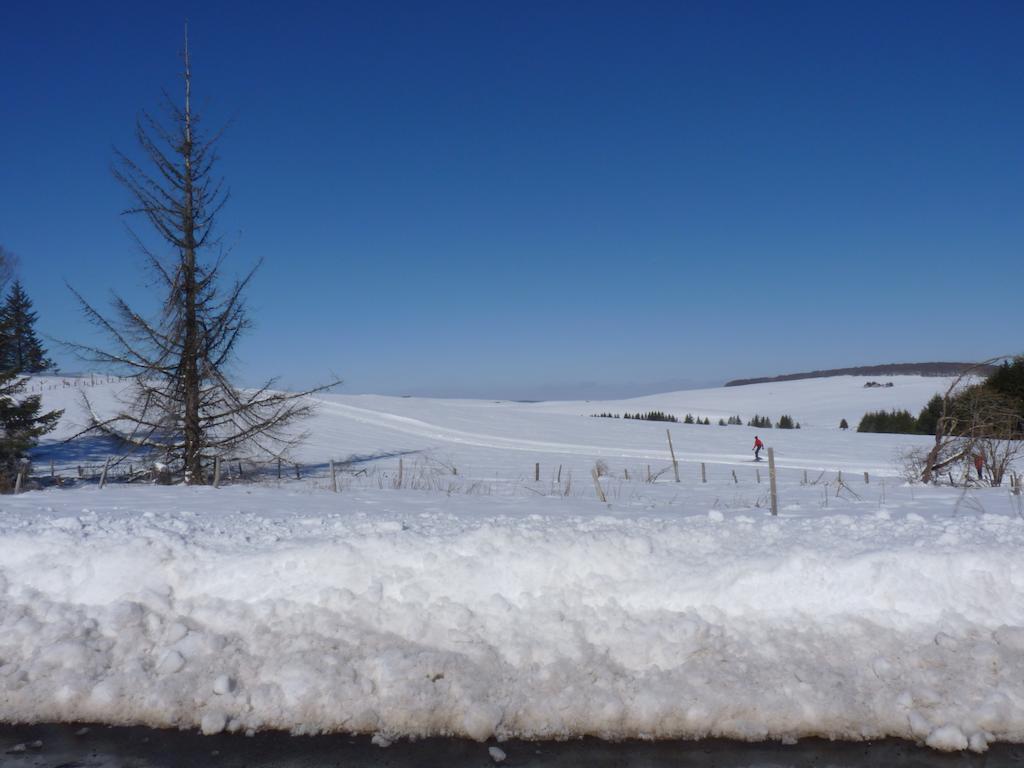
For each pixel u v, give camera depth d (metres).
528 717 5.53
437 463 37.19
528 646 6.12
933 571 6.52
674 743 5.34
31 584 6.92
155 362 21.47
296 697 5.68
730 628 6.27
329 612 6.48
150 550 7.12
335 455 39.84
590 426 61.97
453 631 6.29
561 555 6.86
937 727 5.36
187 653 6.11
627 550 6.98
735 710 5.53
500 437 52.91
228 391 22.00
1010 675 5.71
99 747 5.29
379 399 70.44
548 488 23.80
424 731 5.45
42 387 51.22
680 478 32.09
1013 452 22.08
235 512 10.49
